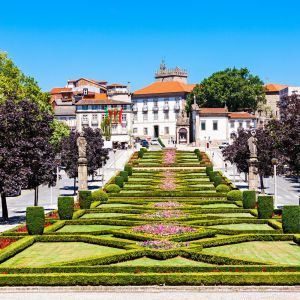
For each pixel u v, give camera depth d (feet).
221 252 106.83
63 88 586.45
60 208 147.13
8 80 251.39
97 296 80.43
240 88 495.82
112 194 198.49
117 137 470.80
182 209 161.99
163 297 79.66
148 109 550.77
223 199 187.62
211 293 81.61
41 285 83.82
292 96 165.17
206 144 437.58
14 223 152.25
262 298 79.41
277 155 169.17
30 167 156.56
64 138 246.68
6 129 149.38
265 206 146.61
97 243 115.44
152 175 264.31
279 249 109.91
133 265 88.74
